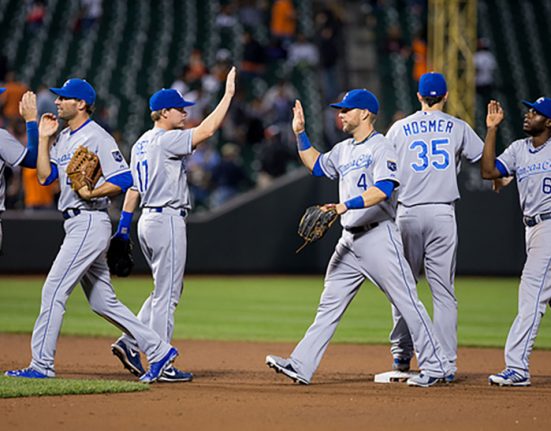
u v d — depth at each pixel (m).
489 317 46.25
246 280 66.56
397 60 90.38
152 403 20.81
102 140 24.00
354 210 24.30
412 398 22.20
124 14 94.19
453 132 25.81
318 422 18.89
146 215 25.31
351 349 34.19
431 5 85.31
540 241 24.91
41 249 66.69
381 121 82.00
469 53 79.62
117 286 60.12
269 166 72.62
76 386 22.36
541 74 89.94
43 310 23.83
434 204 25.58
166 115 25.48
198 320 43.88
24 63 86.81
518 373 24.50
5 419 18.62
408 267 24.39
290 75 86.88
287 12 89.19
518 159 25.48
